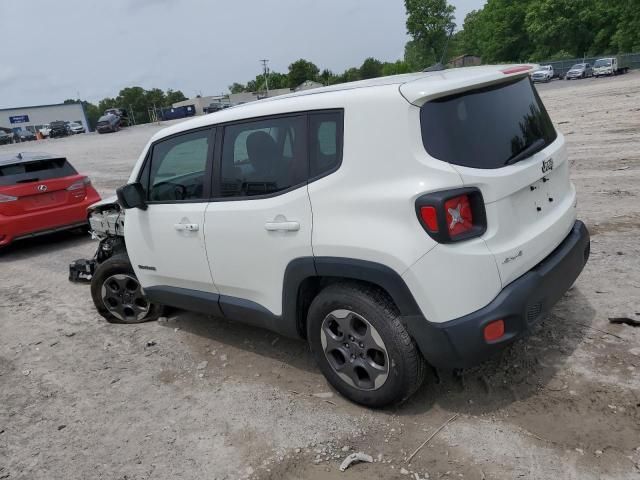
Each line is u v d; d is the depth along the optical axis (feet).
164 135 14.23
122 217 17.63
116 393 13.17
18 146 160.97
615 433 9.43
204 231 12.88
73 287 22.43
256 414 11.48
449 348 9.44
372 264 9.76
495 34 254.27
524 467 8.96
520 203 10.12
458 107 9.69
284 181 11.22
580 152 35.35
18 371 15.08
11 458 11.12
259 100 13.26
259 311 12.36
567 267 10.81
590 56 211.20
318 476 9.46
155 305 17.06
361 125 9.99
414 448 9.78
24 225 27.84
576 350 11.96
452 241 9.12
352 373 10.91
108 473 10.28
